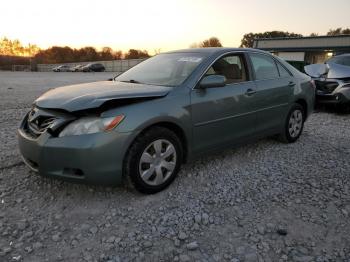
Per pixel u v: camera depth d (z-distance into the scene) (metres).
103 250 2.61
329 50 35.81
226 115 4.04
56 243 2.68
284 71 5.15
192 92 3.69
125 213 3.13
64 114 3.13
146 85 3.77
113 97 3.14
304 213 3.17
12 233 2.79
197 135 3.76
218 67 4.09
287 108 5.09
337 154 4.88
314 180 3.92
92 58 89.44
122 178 3.25
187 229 2.90
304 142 5.48
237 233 2.85
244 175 4.04
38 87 16.31
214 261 2.50
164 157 3.48
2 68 74.81
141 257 2.53
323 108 9.05
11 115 7.56
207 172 4.10
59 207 3.22
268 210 3.22
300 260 2.52
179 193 3.54
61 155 3.01
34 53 92.44
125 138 3.09
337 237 2.81
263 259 2.53
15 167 4.17
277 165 4.39
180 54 4.45
